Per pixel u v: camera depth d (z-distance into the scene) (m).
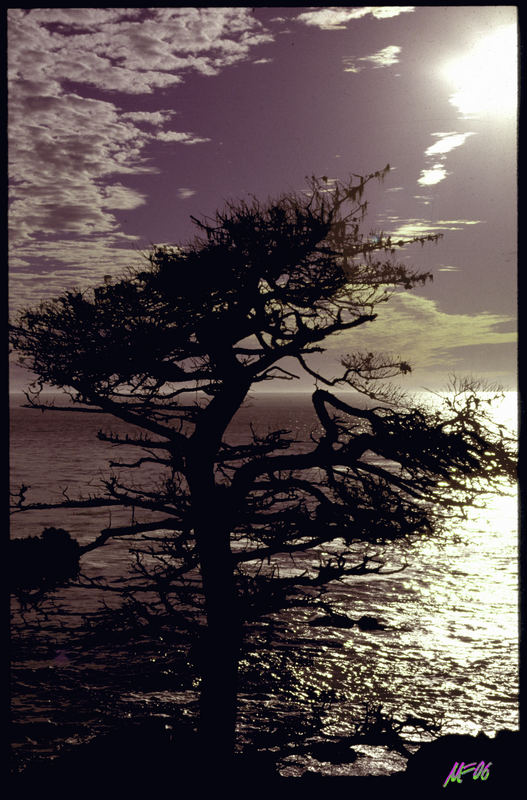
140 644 28.33
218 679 10.55
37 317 9.77
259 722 20.16
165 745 9.78
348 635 31.78
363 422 10.66
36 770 7.73
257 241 9.41
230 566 10.87
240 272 9.57
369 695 24.62
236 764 9.29
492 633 33.56
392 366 10.49
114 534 11.02
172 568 11.73
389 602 37.56
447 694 25.72
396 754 19.11
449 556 49.72
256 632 25.69
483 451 9.33
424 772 6.63
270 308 10.30
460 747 6.95
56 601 31.20
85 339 9.55
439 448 9.40
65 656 26.39
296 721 13.59
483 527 61.75
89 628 11.25
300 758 18.11
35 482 83.62
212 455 10.74
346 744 11.98
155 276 9.57
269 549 10.86
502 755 6.20
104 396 10.42
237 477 10.81
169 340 9.65
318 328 10.34
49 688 23.41
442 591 40.53
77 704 22.66
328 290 9.80
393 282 9.95
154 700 23.20
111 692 23.78
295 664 25.34
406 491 10.13
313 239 9.46
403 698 24.69
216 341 9.98
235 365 10.33
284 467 10.61
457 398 9.98
